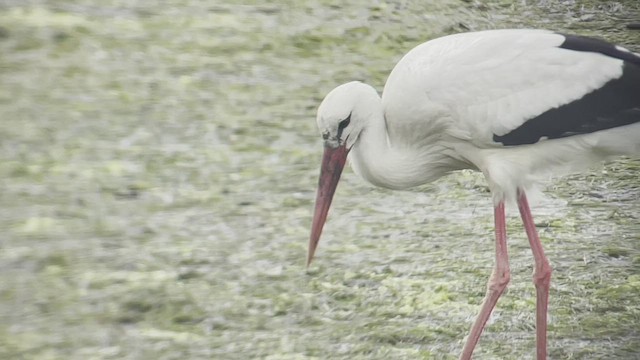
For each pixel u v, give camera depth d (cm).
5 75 1705
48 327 1055
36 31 1873
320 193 1027
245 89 1681
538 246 1005
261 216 1295
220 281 1146
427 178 1040
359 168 1031
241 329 1057
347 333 1049
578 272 1159
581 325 1058
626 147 1005
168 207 1314
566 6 2012
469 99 988
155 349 1020
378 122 1016
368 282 1145
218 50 1834
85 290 1123
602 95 987
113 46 1833
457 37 1023
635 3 2023
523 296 1119
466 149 1014
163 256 1195
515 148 998
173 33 1902
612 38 1850
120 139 1502
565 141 996
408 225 1277
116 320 1070
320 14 1997
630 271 1159
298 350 1020
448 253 1209
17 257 1185
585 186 1374
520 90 986
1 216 1279
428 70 998
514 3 2039
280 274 1162
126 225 1266
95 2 2036
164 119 1569
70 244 1217
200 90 1675
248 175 1404
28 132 1513
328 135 1014
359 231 1261
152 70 1747
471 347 982
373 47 1859
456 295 1118
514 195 1007
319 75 1738
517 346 1027
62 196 1334
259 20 1970
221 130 1535
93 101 1623
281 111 1602
